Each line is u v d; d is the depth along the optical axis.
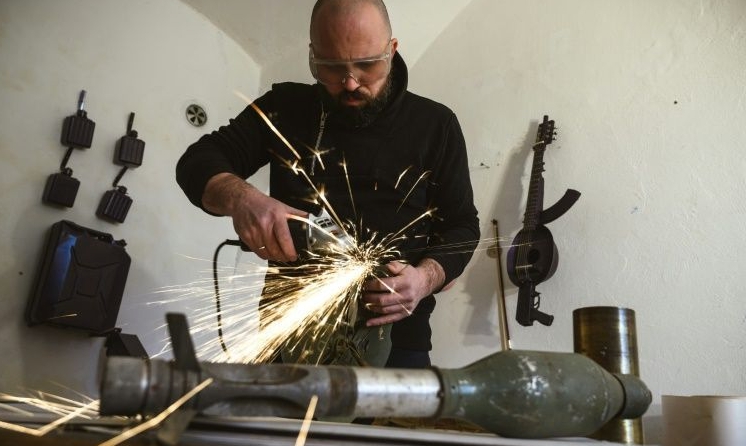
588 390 0.77
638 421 1.00
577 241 2.11
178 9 2.88
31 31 2.35
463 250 1.57
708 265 1.81
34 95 2.32
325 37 1.44
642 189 2.00
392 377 0.69
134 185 2.58
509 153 2.40
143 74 2.69
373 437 0.70
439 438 0.74
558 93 2.31
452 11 2.76
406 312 1.27
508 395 0.72
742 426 0.99
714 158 1.87
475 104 2.59
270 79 3.19
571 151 2.21
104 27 2.58
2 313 2.14
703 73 1.95
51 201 2.26
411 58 2.91
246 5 2.91
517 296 2.21
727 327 1.73
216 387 0.61
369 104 1.53
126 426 0.67
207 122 2.92
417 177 1.63
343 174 1.59
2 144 2.22
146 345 2.54
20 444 0.54
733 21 1.92
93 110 2.49
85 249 2.27
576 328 1.08
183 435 0.61
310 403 0.64
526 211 2.17
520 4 2.54
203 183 1.41
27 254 2.23
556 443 0.76
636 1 2.18
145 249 2.59
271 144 1.67
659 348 1.85
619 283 1.98
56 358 2.26
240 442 0.60
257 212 1.21
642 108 2.07
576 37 2.32
